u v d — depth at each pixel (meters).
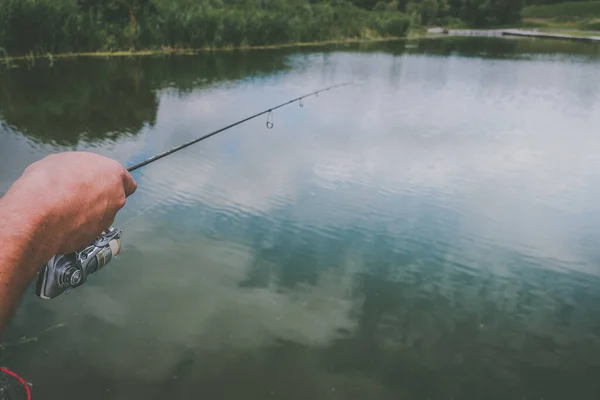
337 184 5.96
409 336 3.39
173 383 2.90
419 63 19.97
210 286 3.83
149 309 3.52
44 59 16.42
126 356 3.07
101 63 16.16
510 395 2.93
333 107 10.73
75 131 8.17
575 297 3.89
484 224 5.05
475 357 3.21
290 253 4.34
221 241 4.48
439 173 6.56
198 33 21.09
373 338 3.34
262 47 24.44
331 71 16.80
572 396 2.91
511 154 7.56
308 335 3.37
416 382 3.00
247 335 3.31
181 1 23.70
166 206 5.10
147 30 19.78
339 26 32.16
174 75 14.51
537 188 6.18
